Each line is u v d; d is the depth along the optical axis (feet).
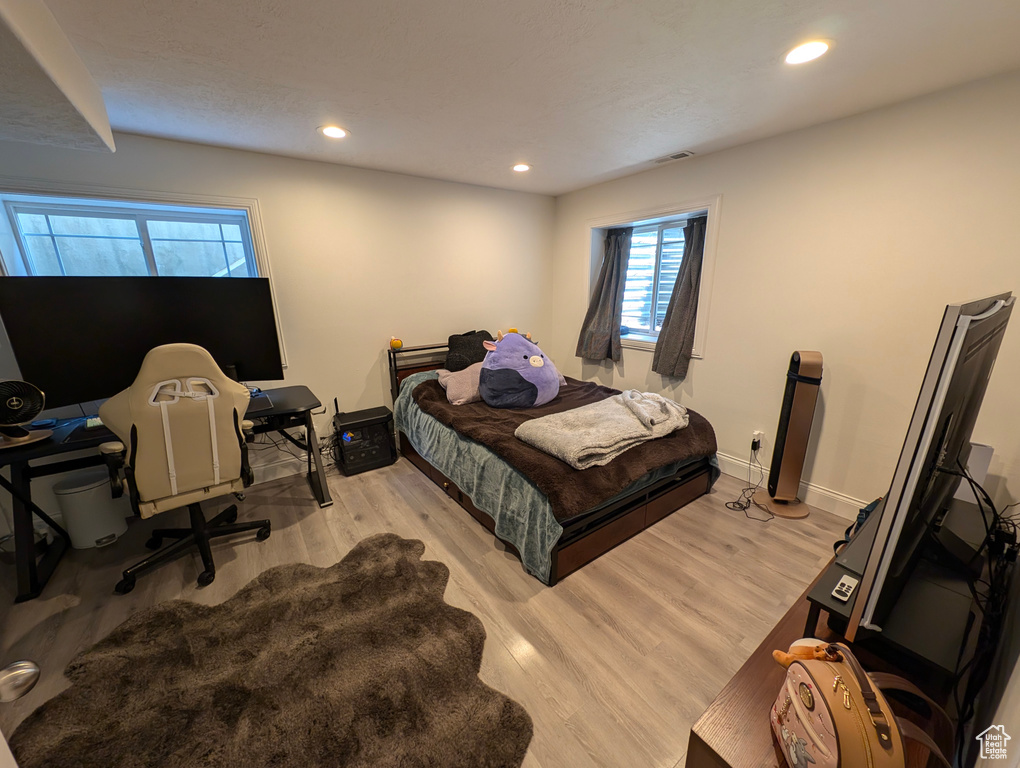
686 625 5.33
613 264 11.76
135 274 7.93
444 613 5.50
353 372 10.25
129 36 4.28
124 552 6.86
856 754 2.04
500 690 4.47
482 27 4.32
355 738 3.98
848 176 6.87
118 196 7.03
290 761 3.78
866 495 7.46
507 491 6.55
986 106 5.51
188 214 8.14
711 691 4.49
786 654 2.68
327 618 5.42
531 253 12.88
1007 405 5.74
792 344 8.06
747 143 8.02
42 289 6.06
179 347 5.42
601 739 4.01
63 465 6.19
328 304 9.55
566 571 6.17
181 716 4.17
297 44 4.56
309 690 4.44
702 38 4.56
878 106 6.36
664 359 10.30
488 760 3.81
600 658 4.86
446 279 11.28
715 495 8.64
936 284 6.24
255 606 5.65
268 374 8.17
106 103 5.77
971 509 4.68
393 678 4.58
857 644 3.17
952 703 3.11
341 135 7.28
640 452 6.91
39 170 6.40
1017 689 2.21
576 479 6.02
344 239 9.47
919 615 3.19
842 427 7.55
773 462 7.86
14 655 4.91
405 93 5.75
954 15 4.13
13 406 5.53
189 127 6.74
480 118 6.64
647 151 8.43
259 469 9.36
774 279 8.11
